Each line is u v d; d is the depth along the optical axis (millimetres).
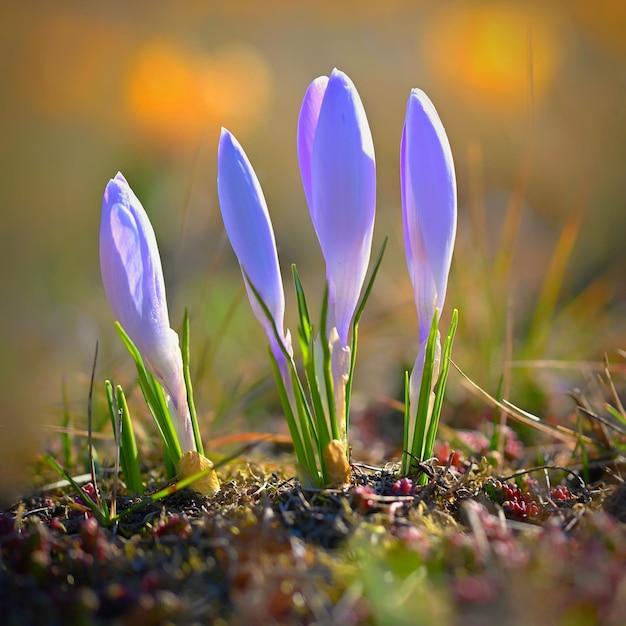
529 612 393
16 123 1223
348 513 434
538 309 604
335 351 448
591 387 568
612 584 400
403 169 446
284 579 408
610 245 921
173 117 1149
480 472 486
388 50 1384
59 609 406
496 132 1229
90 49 1312
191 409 462
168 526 436
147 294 446
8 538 436
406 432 459
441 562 413
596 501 455
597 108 1242
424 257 446
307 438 448
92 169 1153
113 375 589
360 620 398
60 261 949
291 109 1307
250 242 444
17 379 623
